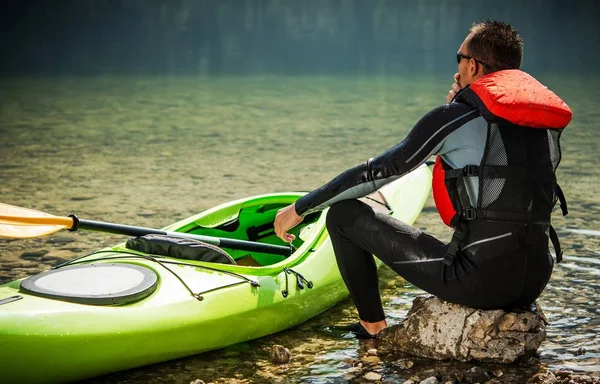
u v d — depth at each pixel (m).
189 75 15.61
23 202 5.07
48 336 2.31
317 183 5.75
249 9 23.41
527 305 2.62
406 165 2.49
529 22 22.45
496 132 2.42
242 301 2.76
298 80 14.77
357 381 2.48
